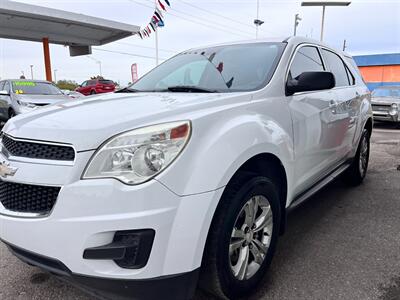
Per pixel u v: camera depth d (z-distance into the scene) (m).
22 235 1.93
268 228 2.49
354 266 2.77
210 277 2.07
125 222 1.74
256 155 2.28
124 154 1.79
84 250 1.79
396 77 25.12
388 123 12.85
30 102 9.13
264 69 2.84
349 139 4.12
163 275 1.83
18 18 15.88
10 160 2.03
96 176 1.78
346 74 4.36
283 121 2.62
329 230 3.44
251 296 2.39
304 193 3.22
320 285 2.52
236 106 2.29
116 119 1.96
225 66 3.03
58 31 18.48
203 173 1.87
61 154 1.87
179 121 1.91
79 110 2.26
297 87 2.76
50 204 1.87
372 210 3.96
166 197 1.78
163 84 3.16
